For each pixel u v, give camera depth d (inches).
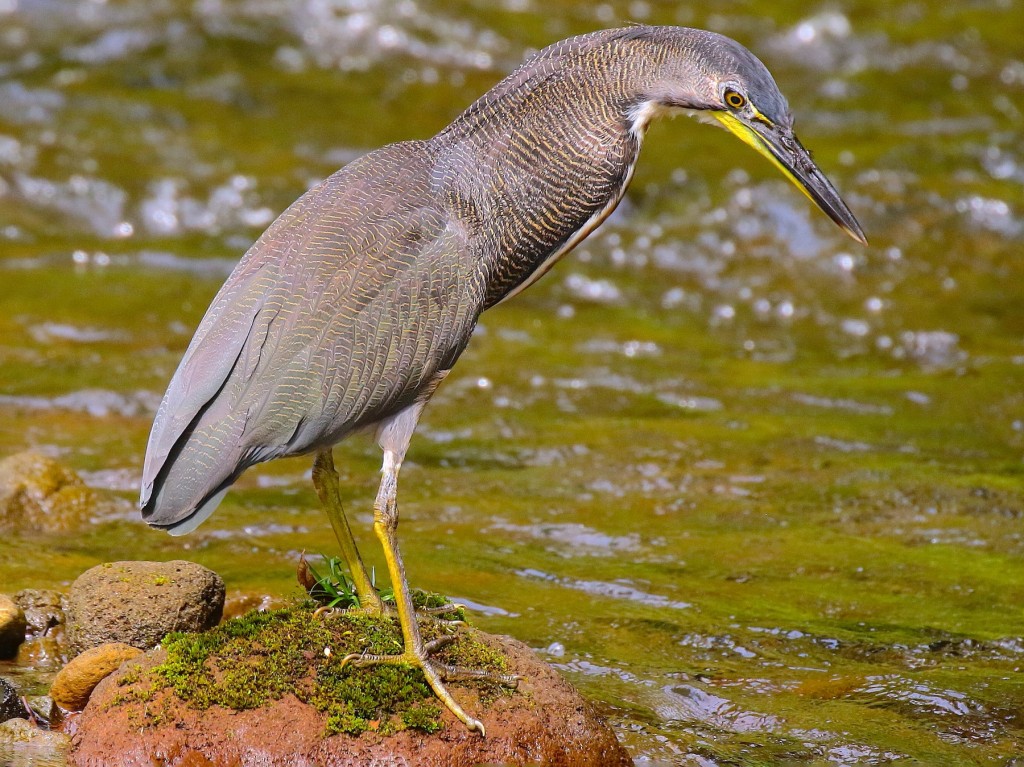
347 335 308.7
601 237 834.8
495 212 340.5
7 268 739.4
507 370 652.1
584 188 351.9
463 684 302.4
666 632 385.7
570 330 725.9
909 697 349.4
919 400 635.5
